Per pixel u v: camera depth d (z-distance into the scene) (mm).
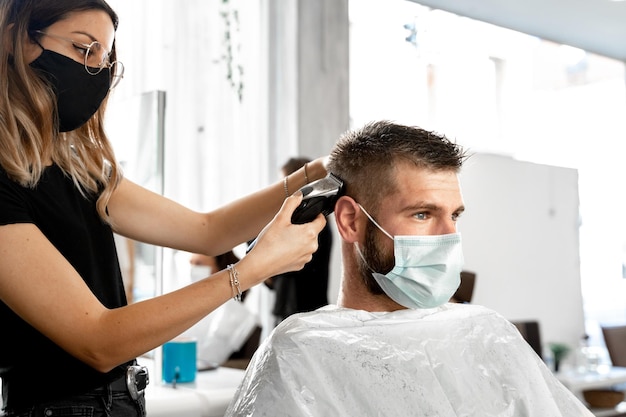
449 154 1197
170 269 2625
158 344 1018
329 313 1217
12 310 1057
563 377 3422
